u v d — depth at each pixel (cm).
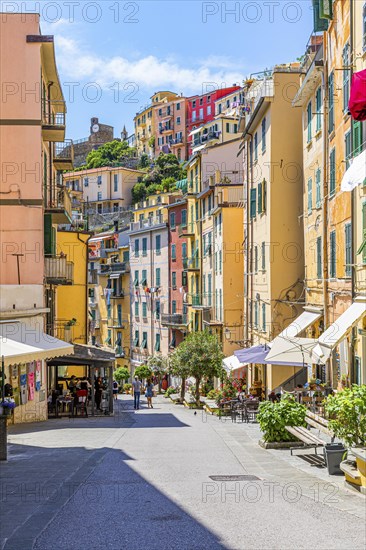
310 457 1440
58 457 1479
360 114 1536
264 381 3522
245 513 905
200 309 5266
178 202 6062
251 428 2206
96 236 8294
